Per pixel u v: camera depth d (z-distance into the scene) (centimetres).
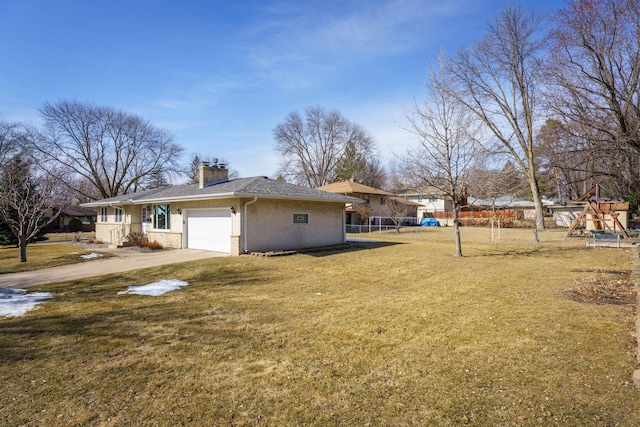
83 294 812
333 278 945
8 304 727
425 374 383
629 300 660
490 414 302
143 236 1842
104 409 329
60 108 3369
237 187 1377
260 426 297
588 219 2359
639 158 2139
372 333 518
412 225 4122
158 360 438
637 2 1617
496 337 483
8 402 344
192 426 299
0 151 2647
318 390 355
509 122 2814
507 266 1097
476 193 1377
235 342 494
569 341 458
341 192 3497
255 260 1206
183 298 757
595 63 1838
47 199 1650
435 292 769
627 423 279
